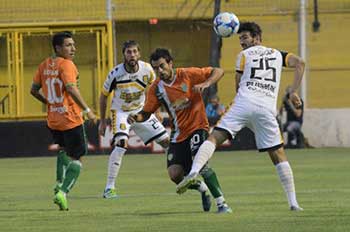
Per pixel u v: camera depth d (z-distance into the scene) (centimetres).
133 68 3086
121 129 3081
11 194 3241
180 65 6662
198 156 2309
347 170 4128
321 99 6381
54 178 4050
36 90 2792
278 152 2438
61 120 2688
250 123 2383
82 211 2597
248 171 4191
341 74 6397
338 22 6384
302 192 3048
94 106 6494
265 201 2769
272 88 2377
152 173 4225
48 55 6538
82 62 6519
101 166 4844
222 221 2270
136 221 2317
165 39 6631
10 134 5853
